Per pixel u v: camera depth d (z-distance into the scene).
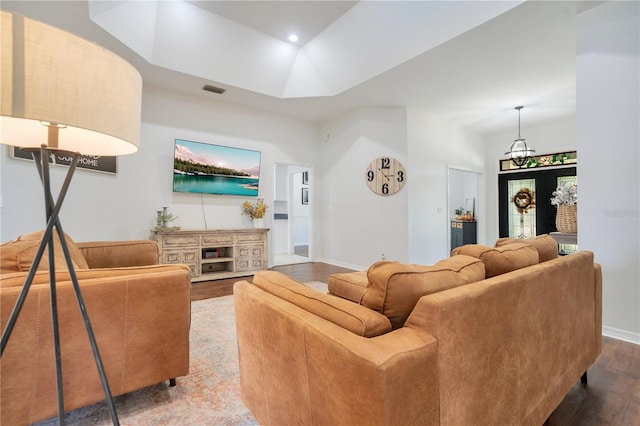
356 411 0.78
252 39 4.04
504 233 6.62
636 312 2.45
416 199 5.30
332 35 3.94
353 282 1.38
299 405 1.01
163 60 3.83
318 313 1.04
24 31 0.86
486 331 1.02
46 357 1.37
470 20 2.97
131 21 3.26
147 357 1.62
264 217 5.61
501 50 3.41
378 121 5.36
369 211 5.41
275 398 1.16
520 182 6.43
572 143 5.74
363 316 0.92
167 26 3.58
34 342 1.34
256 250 4.96
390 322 1.01
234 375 1.94
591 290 1.84
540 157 6.13
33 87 0.86
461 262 1.29
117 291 1.52
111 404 1.20
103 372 1.21
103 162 3.88
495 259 1.38
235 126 5.26
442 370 0.87
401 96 4.78
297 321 1.01
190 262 4.39
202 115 4.94
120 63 1.08
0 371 1.28
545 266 1.42
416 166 5.34
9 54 0.83
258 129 5.52
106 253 2.52
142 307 1.59
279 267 5.63
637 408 1.65
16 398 1.31
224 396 1.72
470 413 0.96
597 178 2.62
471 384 0.96
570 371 1.60
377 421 0.73
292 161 5.95
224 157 5.07
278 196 8.43
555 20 2.86
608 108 2.57
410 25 3.32
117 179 4.11
